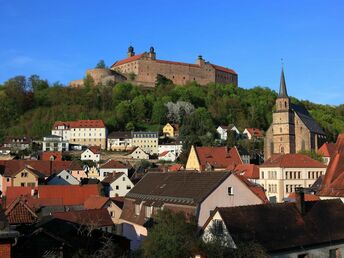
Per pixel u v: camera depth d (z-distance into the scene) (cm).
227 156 13275
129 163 17762
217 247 3055
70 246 3045
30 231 3216
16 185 10569
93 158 19188
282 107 15250
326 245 3659
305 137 15238
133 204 5756
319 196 4575
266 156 15575
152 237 3156
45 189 8238
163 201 4991
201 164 12875
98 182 11475
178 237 3098
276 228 3562
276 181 10194
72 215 5591
